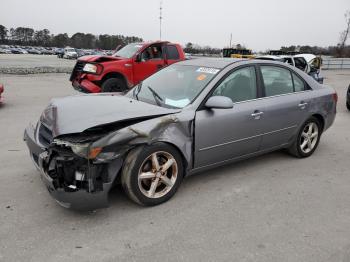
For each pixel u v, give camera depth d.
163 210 3.63
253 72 4.56
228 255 2.92
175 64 5.00
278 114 4.70
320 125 5.52
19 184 4.15
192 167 3.99
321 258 2.92
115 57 10.37
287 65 5.05
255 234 3.24
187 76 4.45
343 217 3.61
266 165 5.03
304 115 5.10
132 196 3.54
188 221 3.44
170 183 3.79
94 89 9.77
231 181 4.42
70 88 13.48
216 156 4.16
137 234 3.19
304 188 4.29
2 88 9.33
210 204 3.80
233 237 3.19
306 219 3.54
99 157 3.18
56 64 33.16
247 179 4.50
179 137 3.71
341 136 6.88
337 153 5.72
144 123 3.49
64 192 3.17
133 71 10.32
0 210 3.54
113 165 3.33
